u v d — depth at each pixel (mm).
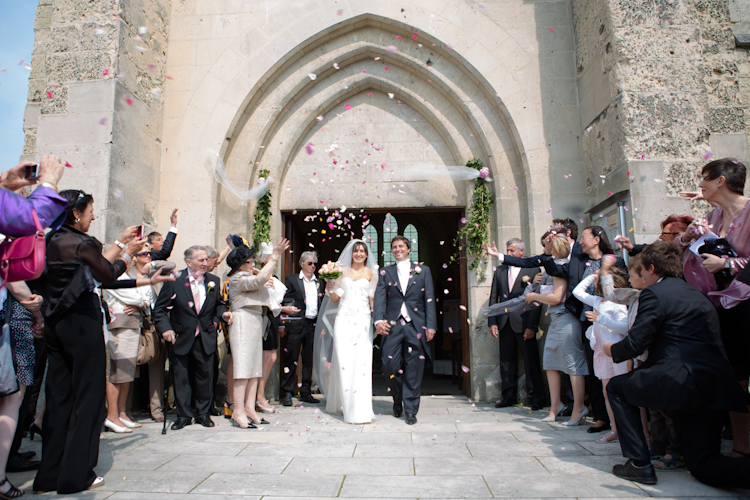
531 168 5977
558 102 6070
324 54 6379
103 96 5125
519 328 5320
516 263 4395
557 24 6207
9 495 2490
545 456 3223
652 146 4895
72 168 5020
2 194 2391
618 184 5004
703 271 3174
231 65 6191
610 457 3188
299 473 2887
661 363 2672
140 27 5137
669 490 2557
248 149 6250
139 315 4363
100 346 2824
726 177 3031
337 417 4789
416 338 4633
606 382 3488
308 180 6535
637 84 5008
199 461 3154
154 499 2479
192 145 6070
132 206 5398
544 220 5891
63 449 2668
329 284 4914
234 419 4281
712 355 2629
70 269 2734
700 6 5617
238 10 6285
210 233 5902
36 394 3957
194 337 4422
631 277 3232
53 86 5207
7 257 2418
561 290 4223
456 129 6414
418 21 6184
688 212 4770
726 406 2541
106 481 2760
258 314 4426
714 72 5477
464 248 6414
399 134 6598
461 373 7129
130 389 4934
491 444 3566
